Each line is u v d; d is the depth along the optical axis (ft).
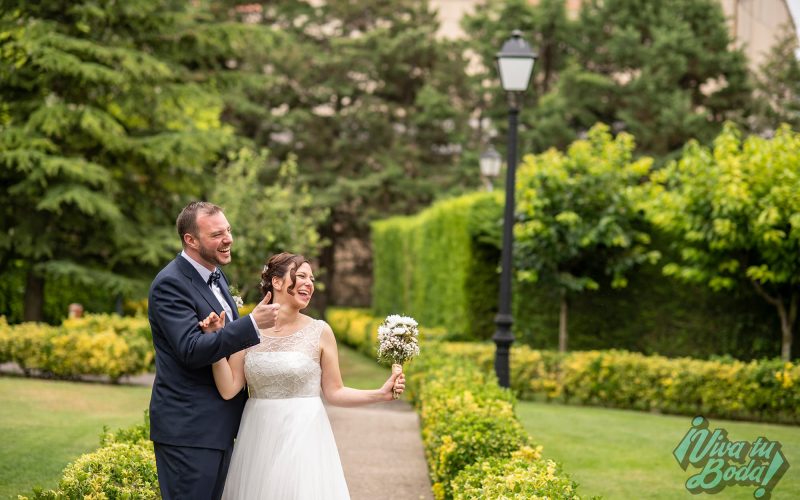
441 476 20.45
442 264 62.59
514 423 21.59
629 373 43.98
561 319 50.78
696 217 43.50
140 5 61.00
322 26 127.24
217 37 65.41
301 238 62.03
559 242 48.80
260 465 15.37
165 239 61.72
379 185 115.85
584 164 49.60
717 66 97.66
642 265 49.85
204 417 14.01
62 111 56.13
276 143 117.91
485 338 55.77
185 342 13.57
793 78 97.55
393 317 16.03
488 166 63.46
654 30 98.48
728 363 42.60
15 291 68.54
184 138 60.34
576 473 26.03
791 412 38.81
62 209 59.26
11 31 56.85
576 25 106.73
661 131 93.25
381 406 47.80
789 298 44.78
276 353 15.56
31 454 25.52
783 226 41.68
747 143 43.39
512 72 33.81
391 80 122.42
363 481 25.34
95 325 50.62
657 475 25.79
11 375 46.55
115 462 15.78
